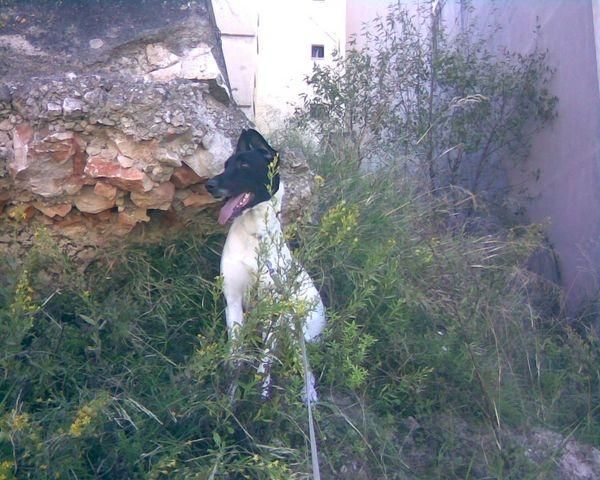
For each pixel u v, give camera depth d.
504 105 3.89
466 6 4.86
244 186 2.14
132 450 1.81
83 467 1.77
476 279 2.67
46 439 1.72
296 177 2.47
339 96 3.75
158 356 2.06
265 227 2.09
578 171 3.46
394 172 3.05
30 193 2.16
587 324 3.06
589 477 2.40
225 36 4.27
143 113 2.15
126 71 2.44
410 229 2.79
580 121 3.48
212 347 1.90
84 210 2.19
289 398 1.94
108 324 2.10
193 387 1.92
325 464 2.06
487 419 2.37
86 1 2.50
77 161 2.15
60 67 2.40
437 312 2.52
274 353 1.95
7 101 2.14
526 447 2.36
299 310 1.94
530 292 3.06
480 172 3.93
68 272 2.18
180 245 2.38
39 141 2.10
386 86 3.84
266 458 1.85
